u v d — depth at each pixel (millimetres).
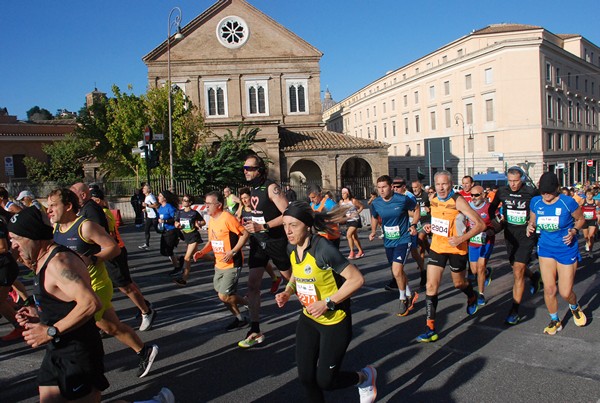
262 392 4660
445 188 6031
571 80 52375
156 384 4930
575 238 5902
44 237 3180
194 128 30656
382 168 34594
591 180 51469
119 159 31188
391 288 8523
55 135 46500
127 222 25578
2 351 6027
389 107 65250
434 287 5949
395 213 7031
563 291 5949
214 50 38344
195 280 10039
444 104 53500
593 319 6512
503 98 46344
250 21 38719
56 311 3170
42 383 3197
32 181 41469
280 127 38625
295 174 39312
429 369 5055
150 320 6727
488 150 48438
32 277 10812
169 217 10461
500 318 6711
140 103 29688
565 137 51125
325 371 3684
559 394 4398
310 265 3703
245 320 6695
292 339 6125
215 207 6352
